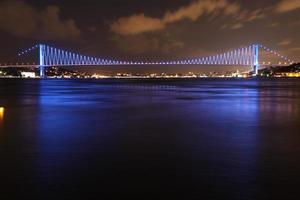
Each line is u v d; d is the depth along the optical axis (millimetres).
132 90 64812
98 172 10664
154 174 10484
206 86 89500
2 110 27938
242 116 24016
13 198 8797
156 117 23297
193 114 25078
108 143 14672
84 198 8781
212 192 9156
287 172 10688
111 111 27062
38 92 57125
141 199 8734
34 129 18234
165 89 70062
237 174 10508
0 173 10586
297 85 95312
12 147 13938
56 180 9969
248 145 14336
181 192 9148
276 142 14961
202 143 14695
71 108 29438
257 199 8758
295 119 22500
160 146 14109
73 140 15281
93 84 105750
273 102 36500
